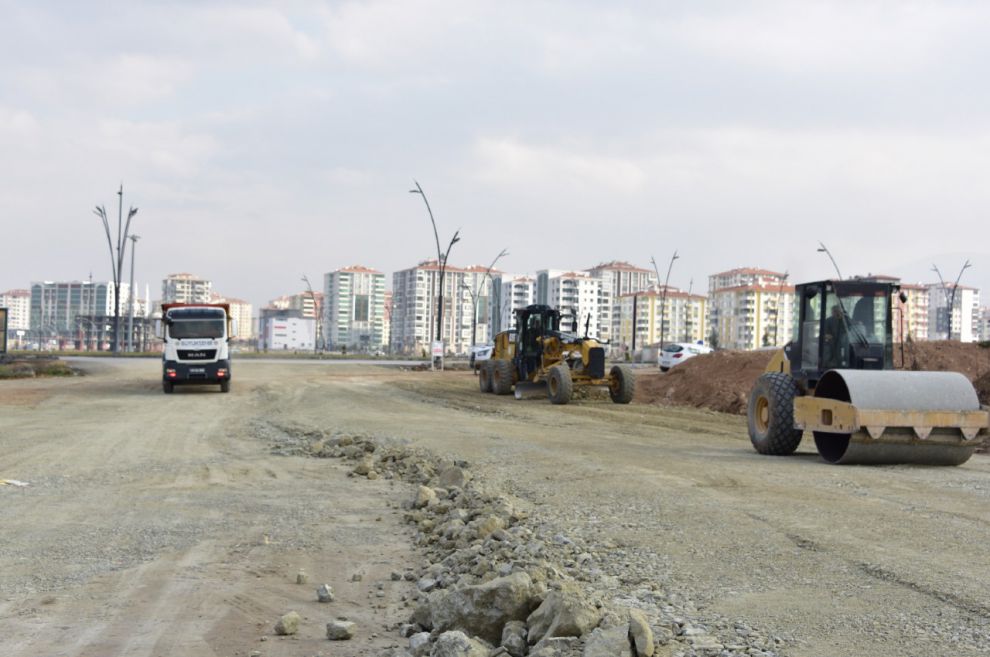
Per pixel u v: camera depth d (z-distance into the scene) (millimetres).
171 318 30797
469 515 9016
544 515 8867
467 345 186625
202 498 10906
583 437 17125
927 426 12000
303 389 32938
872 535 7605
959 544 7230
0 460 14320
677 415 23172
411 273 189500
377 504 10648
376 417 21750
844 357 13695
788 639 4883
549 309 29375
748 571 6469
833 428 12430
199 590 6766
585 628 4742
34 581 7004
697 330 174500
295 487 11875
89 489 11539
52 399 27906
